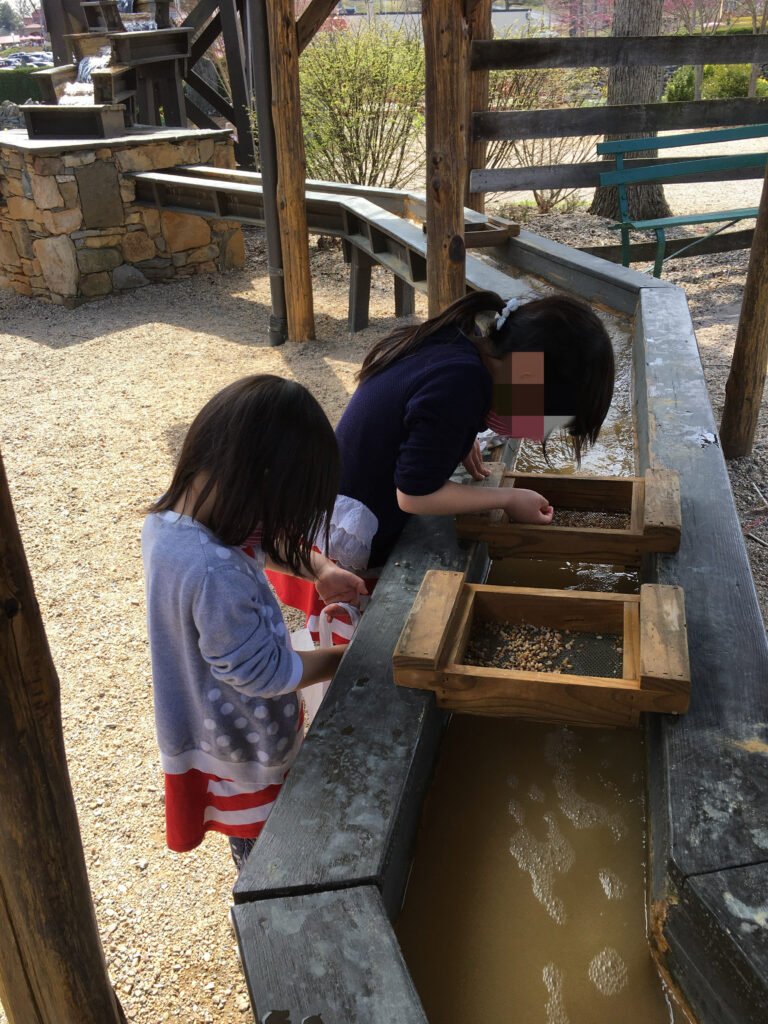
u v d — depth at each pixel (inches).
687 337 127.2
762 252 173.8
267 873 48.8
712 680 61.4
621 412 124.1
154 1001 89.5
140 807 113.0
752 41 284.5
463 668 62.1
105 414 232.2
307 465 58.8
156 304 325.1
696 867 47.4
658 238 291.3
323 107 354.3
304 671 67.7
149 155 327.0
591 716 60.9
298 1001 42.1
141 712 129.0
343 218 269.3
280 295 275.9
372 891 47.9
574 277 187.0
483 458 99.1
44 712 50.1
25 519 181.6
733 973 43.8
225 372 257.8
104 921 98.0
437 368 73.7
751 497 181.0
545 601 70.2
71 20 408.8
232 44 400.8
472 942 53.5
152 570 60.5
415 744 58.4
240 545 61.2
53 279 324.2
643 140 297.1
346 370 252.7
